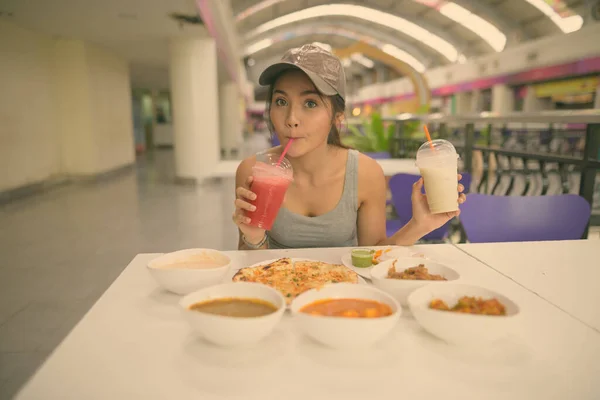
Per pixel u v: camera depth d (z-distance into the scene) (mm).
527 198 1780
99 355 708
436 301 778
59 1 5258
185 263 1026
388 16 19656
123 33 7156
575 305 916
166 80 14312
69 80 7742
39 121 7039
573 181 6602
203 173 7703
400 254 1228
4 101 6023
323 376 649
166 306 900
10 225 4598
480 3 15289
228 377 646
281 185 1100
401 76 26531
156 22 6395
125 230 4387
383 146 6016
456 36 19188
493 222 1762
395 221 2592
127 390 614
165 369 668
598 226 3234
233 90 16188
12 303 2529
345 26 22812
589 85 12273
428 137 1231
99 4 5441
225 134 16281
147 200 6148
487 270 1129
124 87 10156
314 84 1105
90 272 3084
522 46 14711
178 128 7625
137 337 770
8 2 5219
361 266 1120
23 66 6559
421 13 18578
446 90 20547
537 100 14766
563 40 12844
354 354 713
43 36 7215
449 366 679
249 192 1102
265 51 32562
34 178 6871
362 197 1439
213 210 5410
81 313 2393
